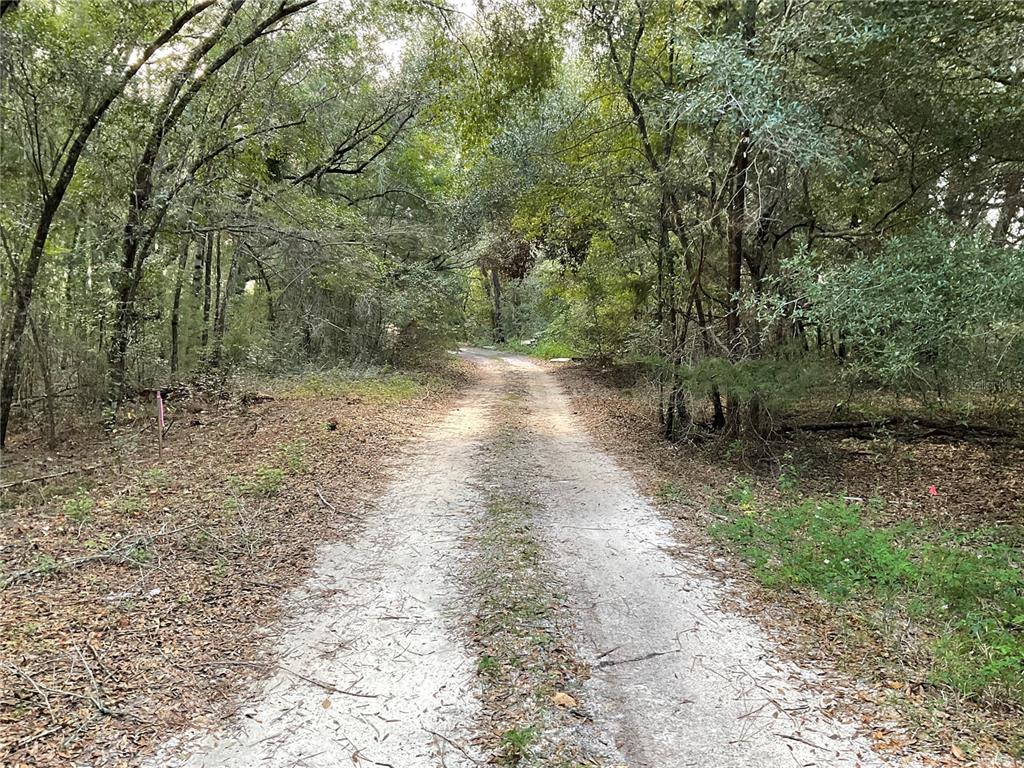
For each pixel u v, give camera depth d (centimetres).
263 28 1141
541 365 2997
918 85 736
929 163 859
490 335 4634
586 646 445
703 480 901
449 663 420
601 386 2041
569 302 2480
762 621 479
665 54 1109
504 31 1120
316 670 411
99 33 1003
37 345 1009
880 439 1098
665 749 337
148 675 393
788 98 726
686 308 1246
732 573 570
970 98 757
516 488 838
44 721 343
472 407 1617
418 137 2127
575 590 534
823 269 750
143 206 1145
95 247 1161
